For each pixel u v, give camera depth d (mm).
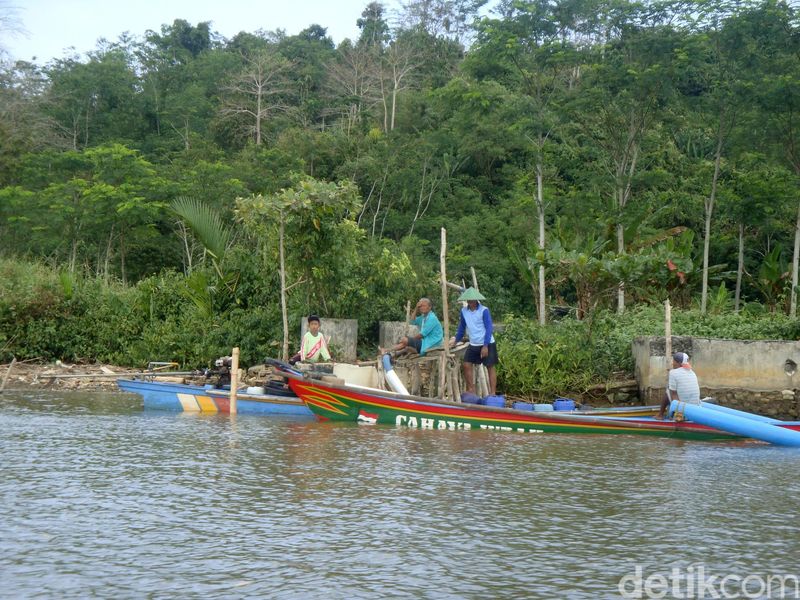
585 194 29312
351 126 53500
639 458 11758
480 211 46375
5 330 22359
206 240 22047
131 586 6160
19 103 50500
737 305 30641
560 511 8469
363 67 65062
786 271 31359
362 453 11469
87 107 63344
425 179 47312
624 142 29266
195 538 7328
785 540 7543
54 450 11367
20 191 38531
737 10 27453
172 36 81750
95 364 22125
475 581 6359
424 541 7336
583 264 18000
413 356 15523
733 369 16234
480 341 15039
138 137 63781
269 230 19766
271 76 65688
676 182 38688
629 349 17703
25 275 23875
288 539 7324
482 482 9766
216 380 16922
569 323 19047
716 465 11336
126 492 8930
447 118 52375
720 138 29406
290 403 15539
